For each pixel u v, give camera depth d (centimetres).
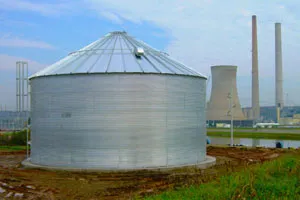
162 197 1898
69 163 3084
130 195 2175
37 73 3450
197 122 3400
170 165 3125
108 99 3023
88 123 3041
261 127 16138
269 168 2498
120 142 3006
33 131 3412
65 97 3117
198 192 1902
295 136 10069
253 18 16488
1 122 11725
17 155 4462
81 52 3541
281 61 17875
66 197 2181
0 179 2691
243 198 1727
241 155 4575
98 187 2447
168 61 3441
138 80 3044
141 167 3020
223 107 14975
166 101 3130
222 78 14988
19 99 4684
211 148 5559
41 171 3073
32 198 2161
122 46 3516
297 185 2027
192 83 3338
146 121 3047
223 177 2203
